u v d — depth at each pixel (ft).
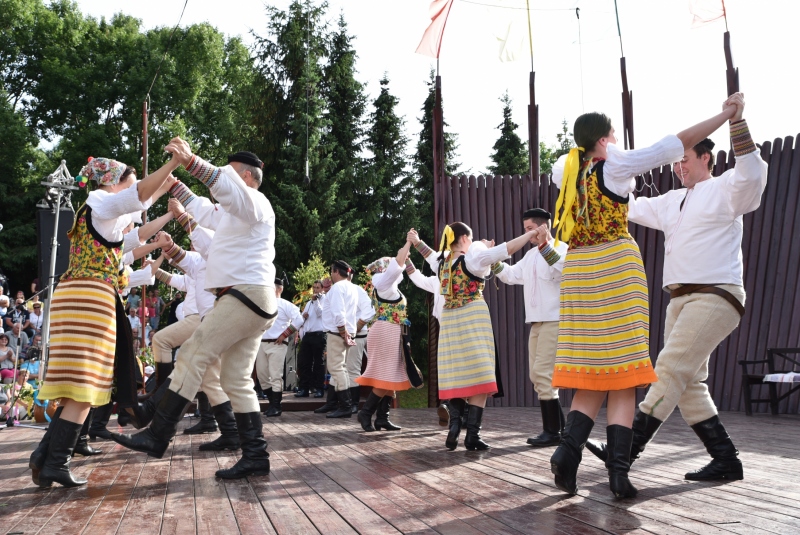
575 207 10.03
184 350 11.47
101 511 9.41
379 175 87.45
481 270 15.26
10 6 85.46
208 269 12.01
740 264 11.19
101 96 85.51
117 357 11.78
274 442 16.84
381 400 20.03
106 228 11.17
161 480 11.71
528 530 8.09
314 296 33.32
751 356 26.63
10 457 15.06
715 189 11.07
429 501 9.79
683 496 9.84
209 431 19.24
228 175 11.16
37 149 84.12
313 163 83.66
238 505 9.69
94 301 11.01
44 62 84.17
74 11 91.66
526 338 30.45
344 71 90.99
